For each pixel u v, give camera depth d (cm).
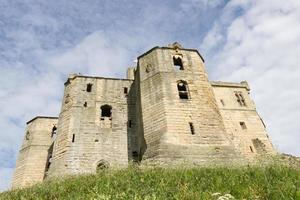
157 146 2406
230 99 4016
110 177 1571
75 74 3728
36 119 4116
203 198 982
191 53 3189
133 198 1070
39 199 1353
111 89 3659
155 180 1362
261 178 1191
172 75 2886
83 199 1176
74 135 3152
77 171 2909
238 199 983
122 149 3188
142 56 3212
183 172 1486
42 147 3884
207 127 2588
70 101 3438
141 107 2856
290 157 1980
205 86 2920
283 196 922
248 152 3488
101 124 3325
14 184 3600
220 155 2391
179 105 2662
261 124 3859
